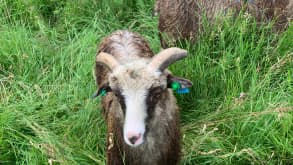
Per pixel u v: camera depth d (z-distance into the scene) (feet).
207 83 5.45
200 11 5.72
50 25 6.89
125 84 3.92
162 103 4.18
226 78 5.40
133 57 4.74
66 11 6.84
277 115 4.86
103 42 5.27
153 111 4.00
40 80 5.82
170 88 4.26
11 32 6.28
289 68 5.40
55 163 4.75
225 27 5.58
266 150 4.85
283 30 5.78
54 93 5.59
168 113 4.32
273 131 4.85
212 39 5.58
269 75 5.19
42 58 6.12
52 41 6.43
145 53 5.00
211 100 5.39
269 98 5.05
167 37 5.92
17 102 5.49
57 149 4.74
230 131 5.04
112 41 5.08
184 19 5.78
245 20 5.56
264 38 5.67
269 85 5.34
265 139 4.89
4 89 5.60
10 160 4.99
